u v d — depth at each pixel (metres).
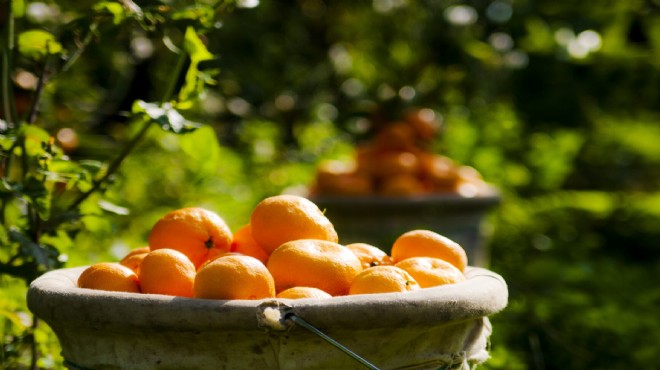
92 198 2.80
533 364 3.88
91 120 5.05
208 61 5.07
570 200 6.73
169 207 4.89
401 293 1.71
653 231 7.39
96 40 2.67
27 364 2.77
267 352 1.71
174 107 2.51
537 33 6.42
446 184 4.83
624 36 7.05
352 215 4.55
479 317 1.87
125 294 1.71
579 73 6.73
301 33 6.78
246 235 2.15
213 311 1.64
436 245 2.16
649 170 8.45
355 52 6.76
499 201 4.86
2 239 2.64
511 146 6.63
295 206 2.06
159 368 1.74
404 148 4.98
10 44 2.63
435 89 6.26
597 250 7.08
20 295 2.80
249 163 5.89
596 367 3.79
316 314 1.64
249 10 5.71
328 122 6.38
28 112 2.66
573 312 4.02
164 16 2.60
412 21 6.32
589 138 7.75
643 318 4.01
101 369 1.80
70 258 2.96
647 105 7.66
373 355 1.74
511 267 5.23
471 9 6.17
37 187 2.42
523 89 6.82
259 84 6.46
